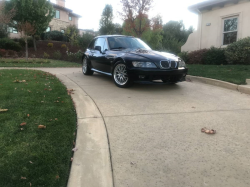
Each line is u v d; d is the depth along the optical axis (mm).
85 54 8383
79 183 2053
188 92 5793
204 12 12555
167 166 2389
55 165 2234
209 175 2236
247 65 9461
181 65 5992
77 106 4195
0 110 3600
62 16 31109
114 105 4453
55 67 12258
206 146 2830
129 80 5816
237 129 3357
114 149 2719
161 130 3289
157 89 6105
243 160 2514
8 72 8008
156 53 6027
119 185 2078
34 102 4176
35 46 20188
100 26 27531
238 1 10852
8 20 15500
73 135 2918
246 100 5000
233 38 11414
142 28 13758
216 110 4250
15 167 2158
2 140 2672
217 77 7105
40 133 2904
